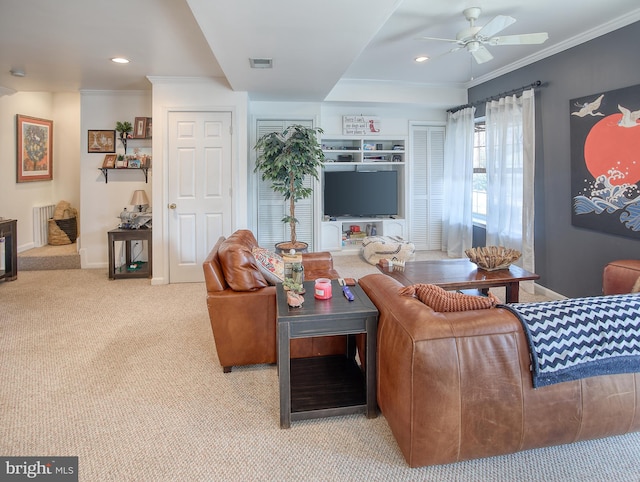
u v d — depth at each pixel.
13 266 4.76
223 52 3.21
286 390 1.95
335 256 6.15
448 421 1.57
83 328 3.30
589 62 3.57
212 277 2.51
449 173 6.19
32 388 2.35
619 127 3.27
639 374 1.71
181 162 4.57
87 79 4.50
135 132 5.03
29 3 2.62
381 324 1.92
